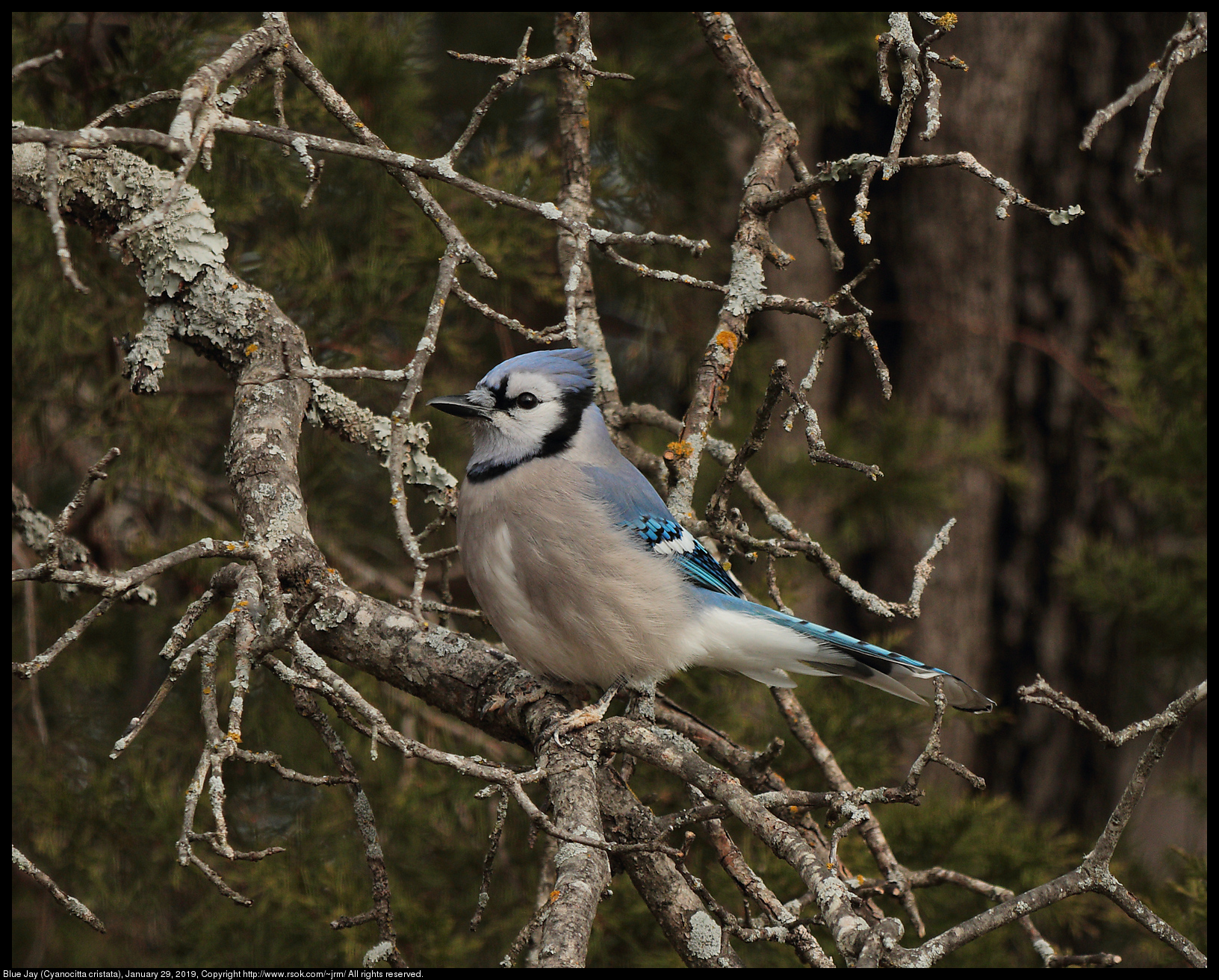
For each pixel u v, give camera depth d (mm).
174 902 10297
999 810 10672
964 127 15445
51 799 9453
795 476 12695
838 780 7441
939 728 4949
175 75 9117
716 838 5695
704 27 8492
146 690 11086
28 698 10312
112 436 9469
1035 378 15891
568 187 8594
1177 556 14430
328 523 10547
